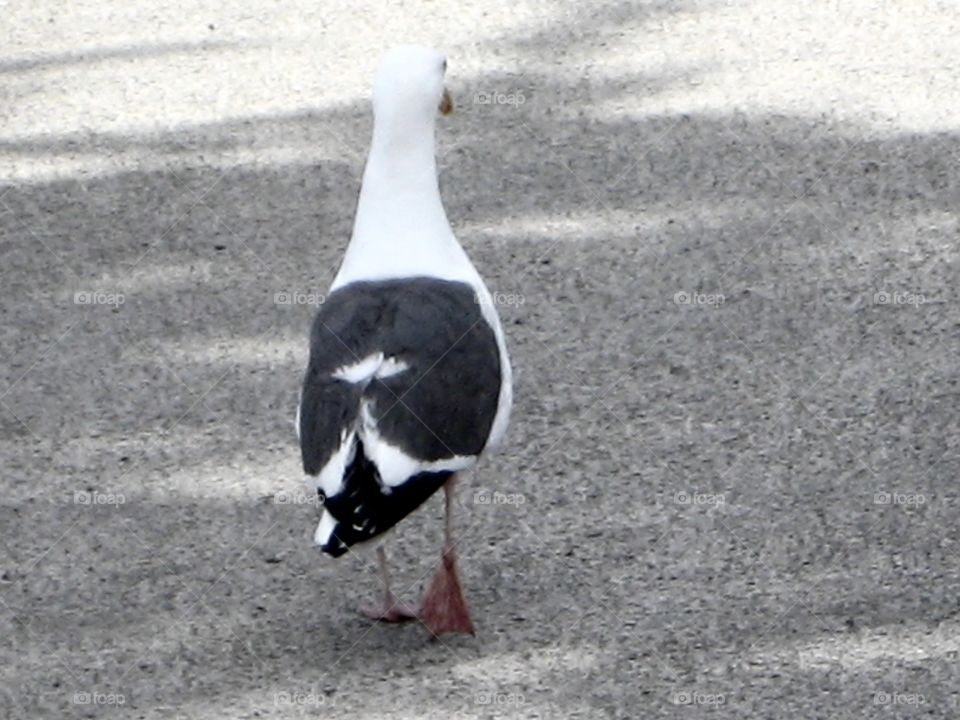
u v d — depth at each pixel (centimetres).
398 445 844
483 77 1717
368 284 927
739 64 1711
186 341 1272
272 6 1945
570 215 1438
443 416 862
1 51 1869
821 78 1669
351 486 835
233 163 1576
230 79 1756
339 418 850
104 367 1241
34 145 1639
